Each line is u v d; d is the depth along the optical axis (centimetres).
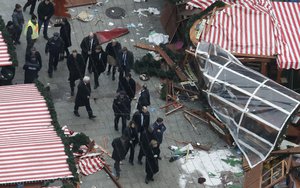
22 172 5300
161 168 6669
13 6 8138
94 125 7012
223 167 6744
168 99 7331
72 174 5325
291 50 7256
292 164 6391
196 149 6894
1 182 5209
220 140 7019
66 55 7625
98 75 7319
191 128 7106
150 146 6334
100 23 8119
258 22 7419
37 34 7431
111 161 6656
